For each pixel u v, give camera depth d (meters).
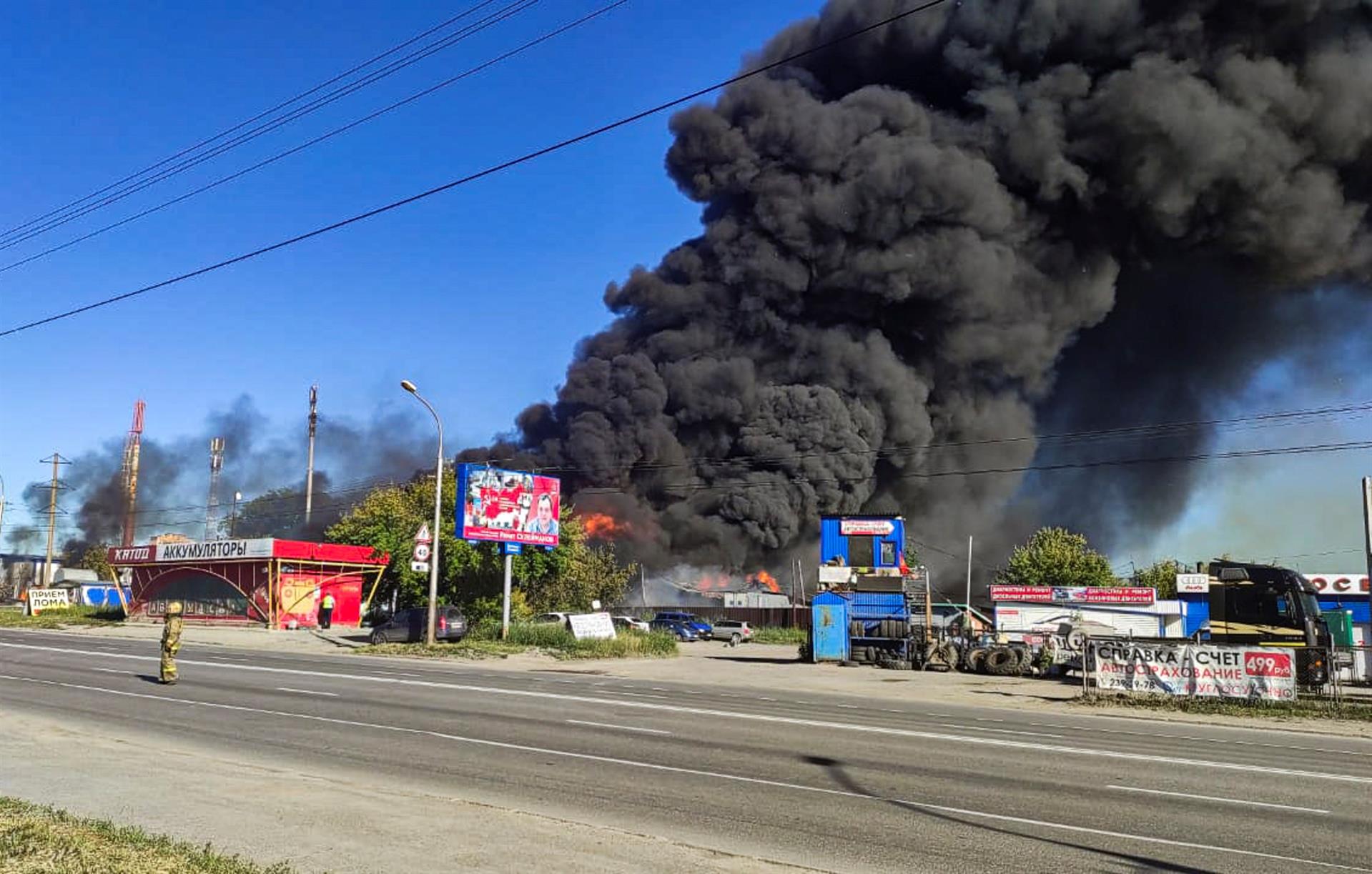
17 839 7.50
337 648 38.59
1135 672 23.69
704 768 12.20
